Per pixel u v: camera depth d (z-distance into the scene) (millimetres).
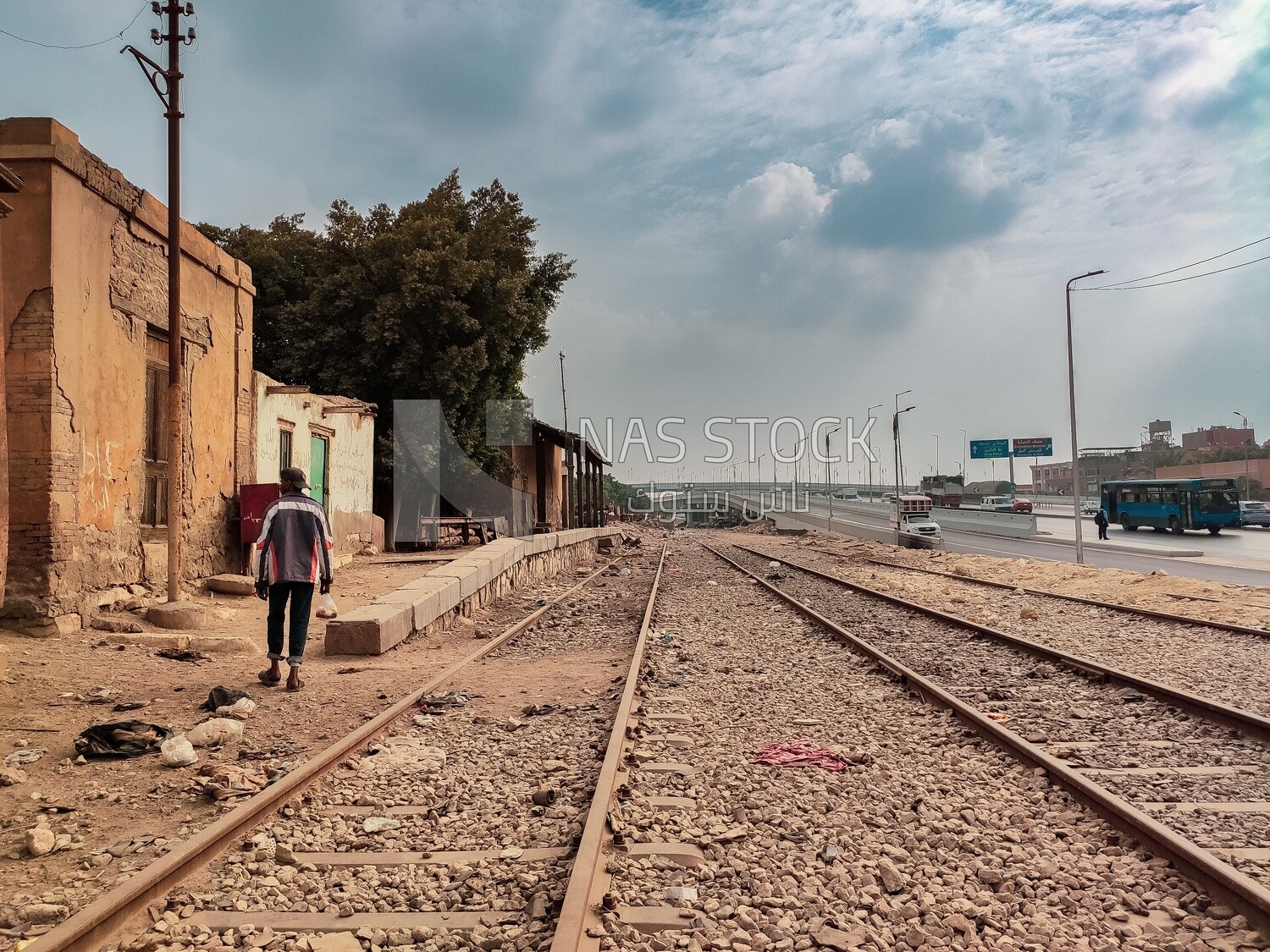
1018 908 3850
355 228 27453
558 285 34812
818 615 13828
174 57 11461
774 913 3766
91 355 9930
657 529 88875
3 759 5727
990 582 21719
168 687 7785
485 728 7094
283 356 27203
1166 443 128750
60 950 3172
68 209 9453
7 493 7406
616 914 3666
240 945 3531
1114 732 7035
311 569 8195
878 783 5609
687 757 6223
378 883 4090
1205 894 3918
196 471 12602
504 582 18203
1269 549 35719
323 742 6430
